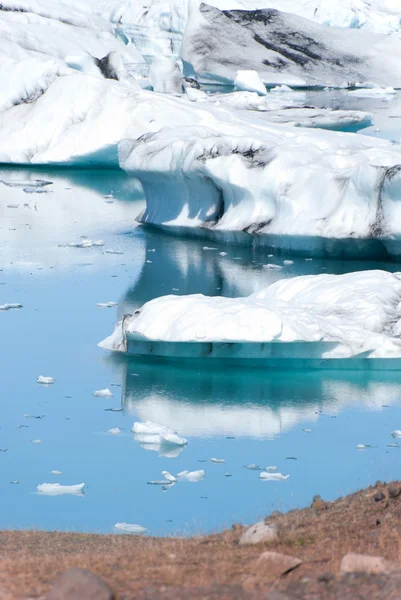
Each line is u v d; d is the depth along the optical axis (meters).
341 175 116.56
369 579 25.06
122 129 179.75
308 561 27.64
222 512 52.03
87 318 94.12
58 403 71.56
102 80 187.88
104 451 62.38
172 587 24.72
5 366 79.69
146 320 81.44
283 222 119.19
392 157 117.25
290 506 52.12
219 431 65.94
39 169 189.00
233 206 126.38
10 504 53.91
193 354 81.44
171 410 70.12
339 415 69.19
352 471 58.44
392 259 117.62
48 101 188.12
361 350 79.06
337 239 114.31
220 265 116.88
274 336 77.19
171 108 181.62
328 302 87.94
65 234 133.62
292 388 75.31
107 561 28.84
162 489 55.88
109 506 53.38
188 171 126.31
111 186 173.00
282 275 111.94
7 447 63.00
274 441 63.88
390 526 33.09
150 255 121.94
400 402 72.12
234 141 126.00
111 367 79.94
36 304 98.88
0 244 126.38
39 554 36.97
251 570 26.61
